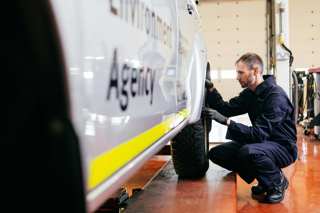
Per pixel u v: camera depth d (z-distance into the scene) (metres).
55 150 0.57
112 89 0.98
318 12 10.95
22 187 0.57
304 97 10.46
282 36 5.85
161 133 1.68
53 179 0.58
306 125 8.85
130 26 1.16
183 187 3.59
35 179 0.57
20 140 0.56
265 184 3.73
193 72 2.82
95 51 0.86
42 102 0.57
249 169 3.79
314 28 11.03
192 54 2.78
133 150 1.20
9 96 0.56
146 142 1.39
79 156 0.61
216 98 4.18
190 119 2.84
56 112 0.58
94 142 0.85
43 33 0.57
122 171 1.08
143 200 3.19
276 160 3.76
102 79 0.90
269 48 6.10
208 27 6.22
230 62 6.21
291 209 3.57
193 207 2.96
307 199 3.91
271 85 3.80
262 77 3.92
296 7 11.01
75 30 0.74
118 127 1.04
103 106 0.91
